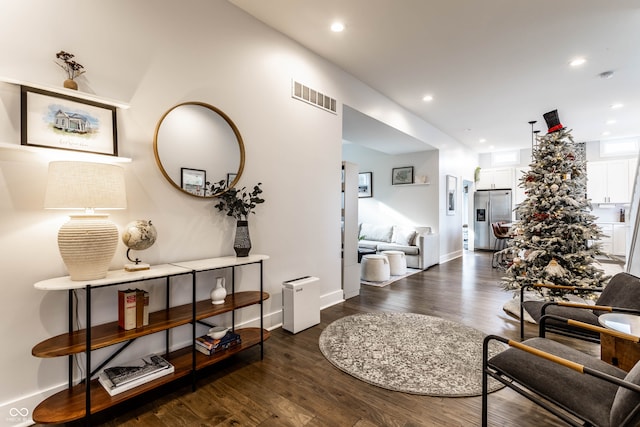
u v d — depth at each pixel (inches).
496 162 362.9
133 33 82.4
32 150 65.1
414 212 276.5
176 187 90.7
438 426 66.1
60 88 66.4
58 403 64.4
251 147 112.4
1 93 63.2
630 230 156.9
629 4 102.8
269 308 120.1
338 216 152.9
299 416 69.4
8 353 64.8
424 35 123.5
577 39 124.6
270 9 108.7
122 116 80.1
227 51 104.9
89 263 63.7
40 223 68.6
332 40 128.3
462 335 113.3
